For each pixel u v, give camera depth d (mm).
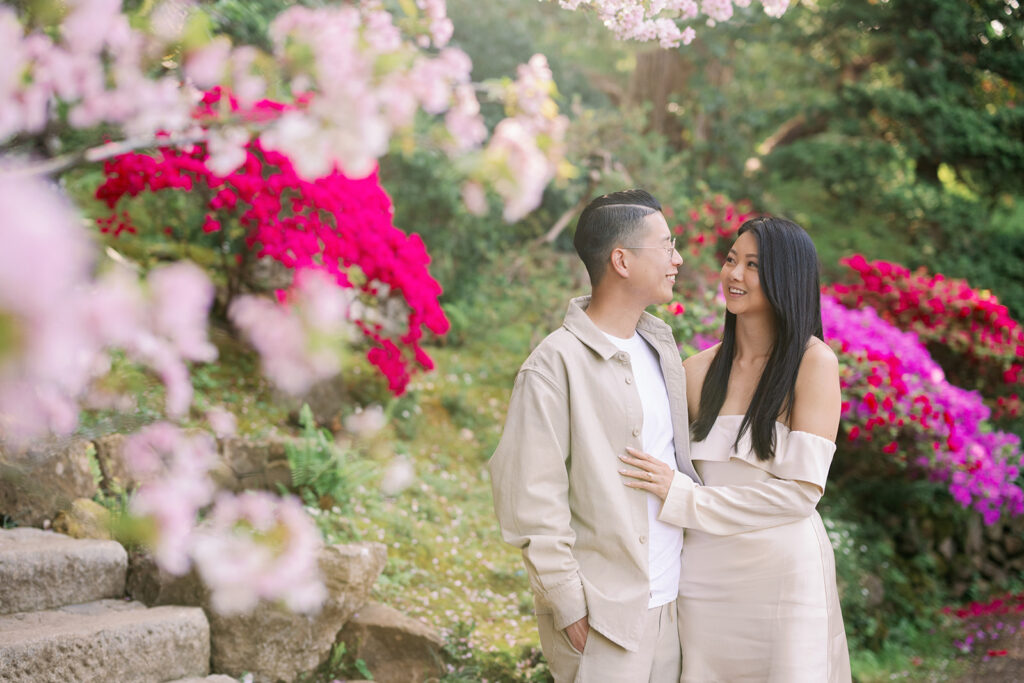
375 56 1244
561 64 8047
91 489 3301
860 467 5109
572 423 2211
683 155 7758
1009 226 9984
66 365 902
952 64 8945
